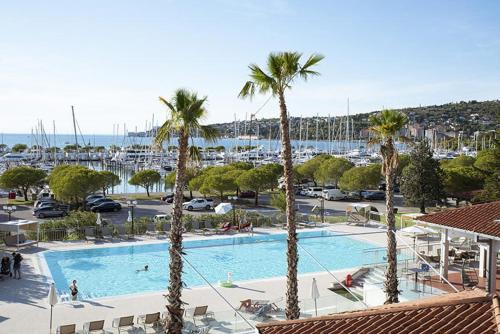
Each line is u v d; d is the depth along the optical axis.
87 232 36.66
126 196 63.78
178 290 16.92
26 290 24.77
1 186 56.78
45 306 22.44
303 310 21.08
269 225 42.81
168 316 16.97
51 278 26.97
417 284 24.27
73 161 125.94
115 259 33.25
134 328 19.44
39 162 105.81
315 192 65.56
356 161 102.94
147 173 63.97
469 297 9.48
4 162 103.38
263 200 61.41
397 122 20.64
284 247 37.50
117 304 23.16
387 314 9.34
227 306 22.91
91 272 30.09
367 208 45.03
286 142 18.14
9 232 34.66
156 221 40.03
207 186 55.69
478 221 21.20
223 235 38.78
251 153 121.44
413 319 8.79
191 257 34.44
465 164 71.00
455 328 8.02
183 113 16.69
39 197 57.81
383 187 71.75
